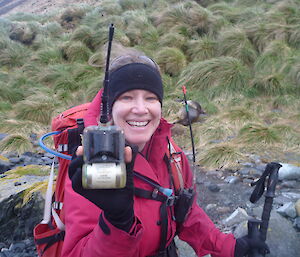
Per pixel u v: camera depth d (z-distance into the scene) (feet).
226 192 15.23
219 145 19.53
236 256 5.73
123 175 3.55
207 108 26.68
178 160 5.91
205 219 6.18
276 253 10.73
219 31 38.58
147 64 5.24
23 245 12.54
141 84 4.99
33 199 12.93
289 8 39.24
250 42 35.94
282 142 20.53
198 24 40.50
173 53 35.01
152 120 5.26
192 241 6.07
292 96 27.68
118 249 3.98
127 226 3.94
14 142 23.29
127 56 5.25
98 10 56.70
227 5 46.50
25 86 36.22
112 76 5.16
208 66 30.96
